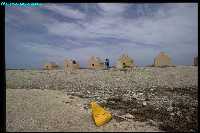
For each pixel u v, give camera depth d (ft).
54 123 36.73
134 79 82.23
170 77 82.74
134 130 34.78
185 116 43.50
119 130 34.58
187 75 84.69
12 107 42.98
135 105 49.65
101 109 38.78
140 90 65.41
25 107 43.50
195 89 65.67
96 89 67.97
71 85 74.90
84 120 38.73
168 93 61.26
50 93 55.93
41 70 106.11
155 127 36.96
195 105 50.16
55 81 81.76
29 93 53.98
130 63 108.58
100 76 89.45
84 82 79.77
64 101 49.06
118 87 70.74
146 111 45.55
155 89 66.28
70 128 34.88
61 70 106.42
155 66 110.52
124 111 45.09
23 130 33.76
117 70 100.37
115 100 53.52
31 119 37.99
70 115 40.73
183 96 57.93
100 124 36.40
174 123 39.81
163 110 46.65
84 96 57.26
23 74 93.56
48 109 43.06
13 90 56.39
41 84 76.43
